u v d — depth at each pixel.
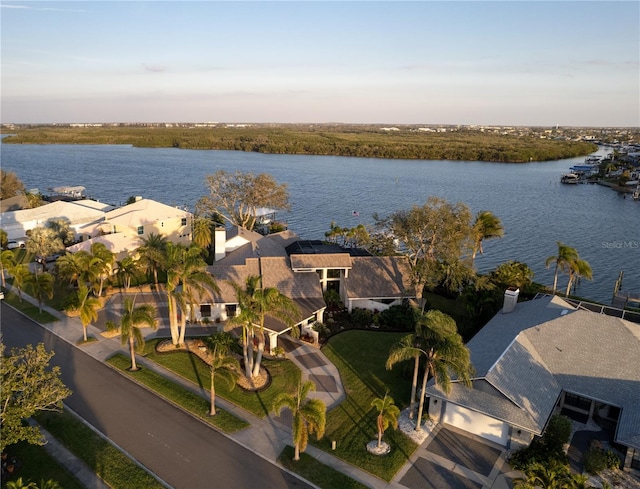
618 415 32.50
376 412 34.59
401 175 197.50
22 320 49.16
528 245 98.12
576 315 38.81
